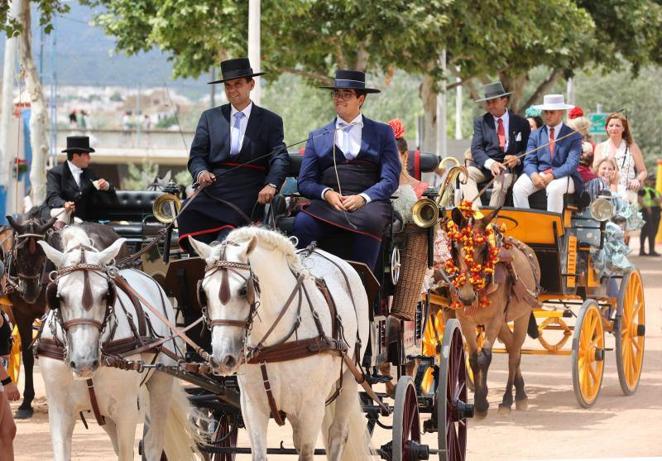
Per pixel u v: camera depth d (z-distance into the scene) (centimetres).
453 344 1146
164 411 1028
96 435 1399
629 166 1928
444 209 1283
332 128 1083
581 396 1551
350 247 1074
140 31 3102
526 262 1511
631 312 1703
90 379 921
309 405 923
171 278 1041
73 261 891
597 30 3900
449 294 1430
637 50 3934
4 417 955
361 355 1018
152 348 966
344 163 1076
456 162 1370
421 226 1105
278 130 1127
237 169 1120
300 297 922
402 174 1195
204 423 1112
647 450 1259
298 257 938
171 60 3447
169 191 1181
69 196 1549
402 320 1134
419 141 4103
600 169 1917
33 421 1477
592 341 1600
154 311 948
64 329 881
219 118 1129
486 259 1405
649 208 4278
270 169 1110
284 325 908
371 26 3027
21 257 1422
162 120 7512
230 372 844
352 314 987
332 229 1071
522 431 1396
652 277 3394
